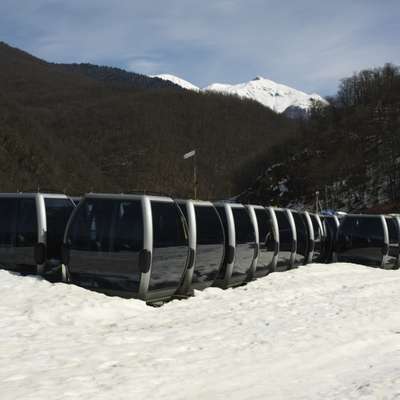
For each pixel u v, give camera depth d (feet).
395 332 32.76
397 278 58.90
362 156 396.57
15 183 274.57
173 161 613.93
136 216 35.29
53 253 39.32
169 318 32.40
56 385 19.40
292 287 46.93
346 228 72.64
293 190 417.08
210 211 43.65
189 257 40.37
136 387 19.94
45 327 27.58
